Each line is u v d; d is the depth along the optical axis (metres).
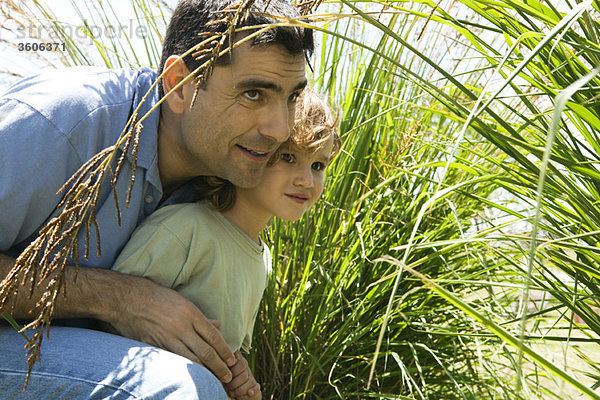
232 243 1.47
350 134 2.02
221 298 1.43
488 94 1.59
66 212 0.93
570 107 0.99
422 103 2.16
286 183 1.49
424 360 1.90
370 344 1.83
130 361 1.16
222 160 1.32
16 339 1.20
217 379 1.21
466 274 1.91
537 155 0.97
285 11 1.23
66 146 1.25
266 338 1.78
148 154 1.35
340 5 2.16
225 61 1.22
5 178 1.19
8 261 1.21
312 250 1.80
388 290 1.86
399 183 2.04
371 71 2.08
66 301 1.24
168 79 1.31
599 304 1.18
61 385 1.14
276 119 1.26
